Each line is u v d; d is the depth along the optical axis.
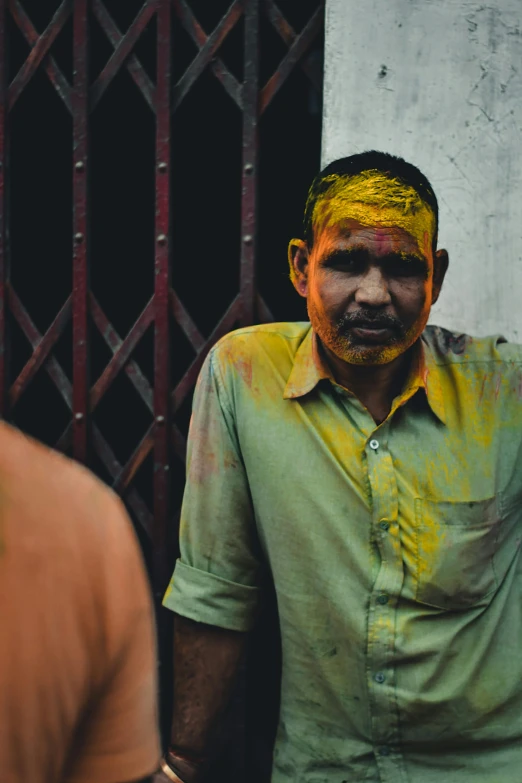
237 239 2.73
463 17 1.65
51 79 2.05
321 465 1.43
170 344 2.03
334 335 1.36
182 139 2.60
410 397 1.40
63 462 0.63
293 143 2.54
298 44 1.86
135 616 0.63
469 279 1.68
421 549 1.39
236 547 1.52
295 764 1.49
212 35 1.91
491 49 1.64
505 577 1.45
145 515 2.08
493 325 1.67
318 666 1.45
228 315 1.96
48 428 2.57
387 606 1.40
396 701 1.40
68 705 0.58
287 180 2.56
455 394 1.45
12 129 2.17
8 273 2.14
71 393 2.12
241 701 2.01
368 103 1.70
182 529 1.55
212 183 2.70
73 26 2.03
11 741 0.55
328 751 1.46
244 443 1.48
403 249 1.31
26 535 0.56
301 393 1.44
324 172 1.39
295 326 1.55
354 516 1.41
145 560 2.25
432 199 1.37
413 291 1.34
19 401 2.23
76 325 2.08
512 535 1.47
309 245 1.41
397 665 1.40
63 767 0.61
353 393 1.43
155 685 0.72
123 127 2.55
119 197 2.69
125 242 2.74
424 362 1.43
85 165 2.04
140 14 1.95
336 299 1.34
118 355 2.05
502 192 1.65
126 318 2.75
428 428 1.42
